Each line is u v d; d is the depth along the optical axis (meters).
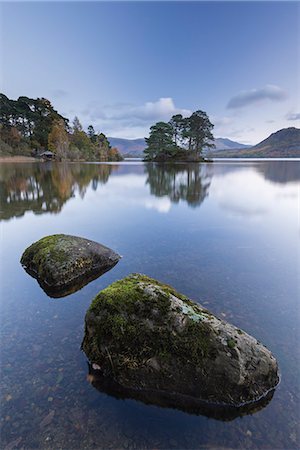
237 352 2.93
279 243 7.84
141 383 3.02
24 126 82.81
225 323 3.33
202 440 2.49
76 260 5.88
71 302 4.93
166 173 35.66
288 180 26.36
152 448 2.42
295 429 2.58
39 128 81.38
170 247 7.59
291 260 6.60
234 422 2.67
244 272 5.95
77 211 12.77
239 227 9.62
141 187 21.70
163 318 3.17
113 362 3.14
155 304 3.28
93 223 10.47
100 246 6.69
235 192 18.41
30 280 5.82
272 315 4.36
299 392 2.95
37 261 6.04
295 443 2.46
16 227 9.99
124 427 2.60
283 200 15.11
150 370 3.01
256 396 2.86
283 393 2.94
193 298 4.86
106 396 2.94
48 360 3.43
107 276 5.93
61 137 74.56
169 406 2.84
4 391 2.96
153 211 12.60
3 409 2.75
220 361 2.88
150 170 41.62
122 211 12.67
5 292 5.31
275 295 4.98
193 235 8.70
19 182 24.66
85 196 17.30
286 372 3.20
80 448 2.41
